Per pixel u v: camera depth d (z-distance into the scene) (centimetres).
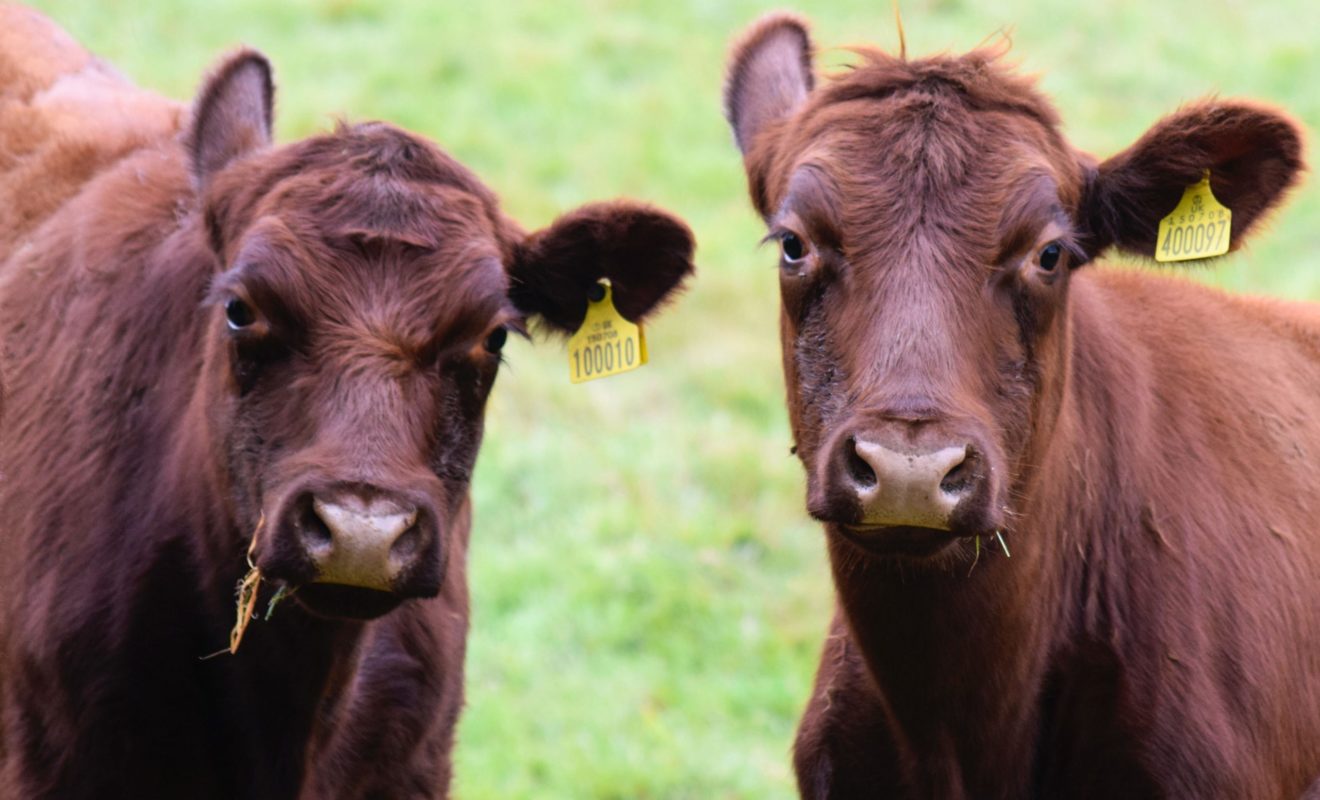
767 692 2631
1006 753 1648
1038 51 5147
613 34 5275
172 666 1639
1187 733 1614
